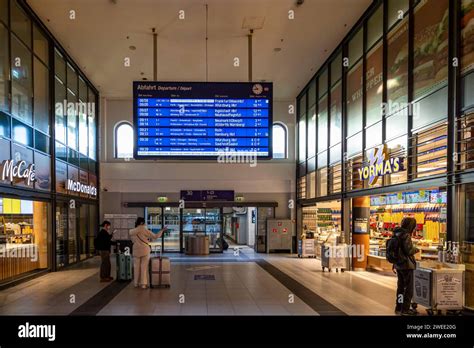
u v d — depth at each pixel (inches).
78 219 548.1
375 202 507.8
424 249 369.7
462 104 264.2
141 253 346.9
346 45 469.7
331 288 341.4
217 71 572.7
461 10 267.3
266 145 366.9
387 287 345.4
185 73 580.1
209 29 434.0
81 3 379.6
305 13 406.0
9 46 348.8
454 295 240.8
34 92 405.7
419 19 317.4
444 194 335.3
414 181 309.9
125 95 681.0
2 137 329.1
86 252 599.2
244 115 367.2
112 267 485.4
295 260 562.9
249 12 399.2
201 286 352.5
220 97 366.0
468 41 259.9
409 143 325.4
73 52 497.7
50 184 442.0
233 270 456.4
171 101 363.6
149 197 685.9
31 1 374.9
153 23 419.2
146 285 347.9
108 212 678.5
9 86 347.6
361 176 403.2
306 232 622.8
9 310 266.2
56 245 454.6
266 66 553.6
